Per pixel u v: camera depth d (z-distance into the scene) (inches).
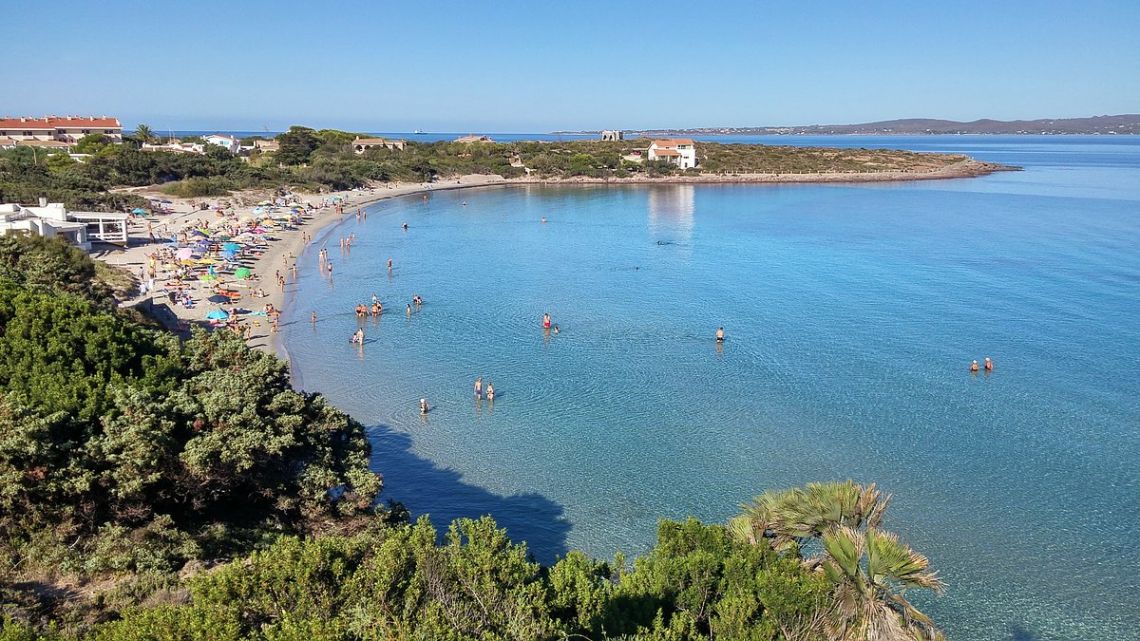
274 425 888.9
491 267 3065.9
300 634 442.6
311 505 844.6
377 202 5388.8
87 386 896.3
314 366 1788.9
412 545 563.2
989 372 1764.3
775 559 605.0
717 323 2208.4
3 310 1048.8
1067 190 6151.6
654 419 1492.4
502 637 477.7
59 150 5093.5
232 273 2610.7
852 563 538.0
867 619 524.7
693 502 1172.5
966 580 972.6
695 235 3971.5
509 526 1099.3
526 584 564.7
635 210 5088.6
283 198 4704.7
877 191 6353.3
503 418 1492.4
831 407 1553.9
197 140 7608.3
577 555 650.8
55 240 2062.0
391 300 2460.6
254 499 863.1
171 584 666.2
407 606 495.8
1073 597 941.2
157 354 1088.8
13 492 693.3
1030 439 1396.4
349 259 3176.7
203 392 939.3
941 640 533.3
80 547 713.0
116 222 2903.5
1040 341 2003.0
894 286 2689.5
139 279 2301.9
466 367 1802.4
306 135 7406.5
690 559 608.1
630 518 1126.4
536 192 6279.5
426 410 1525.6
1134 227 3993.6
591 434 1421.0
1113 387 1659.7
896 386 1676.9
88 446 770.2
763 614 554.6
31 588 658.2
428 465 1284.4
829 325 2180.1
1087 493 1198.3
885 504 598.5
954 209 4975.4
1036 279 2755.9
